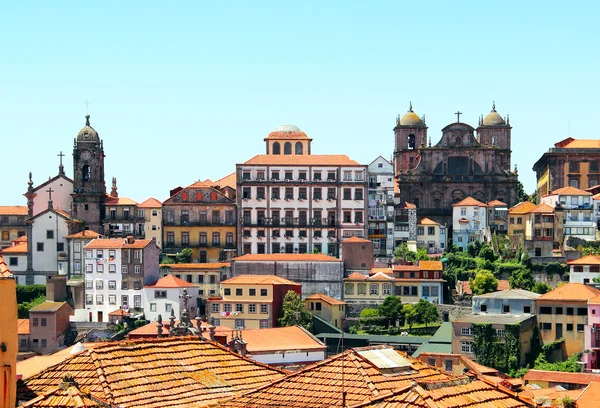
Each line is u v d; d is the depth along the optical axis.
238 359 84.25
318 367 75.81
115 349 78.88
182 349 82.62
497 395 71.88
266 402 71.88
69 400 67.50
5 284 62.00
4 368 61.78
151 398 73.12
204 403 73.62
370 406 66.69
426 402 65.94
